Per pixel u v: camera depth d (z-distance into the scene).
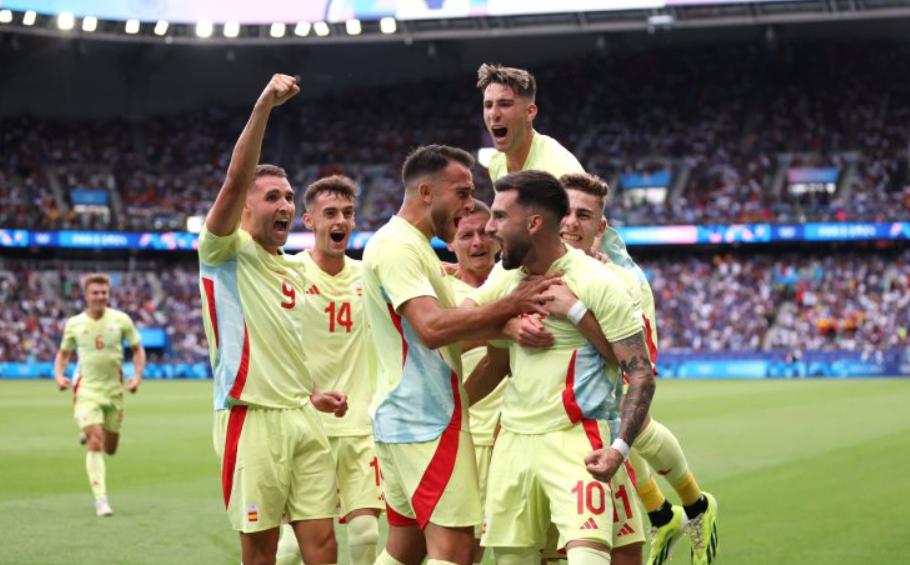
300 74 54.16
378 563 6.21
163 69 53.06
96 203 51.38
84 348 13.15
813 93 51.41
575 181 6.70
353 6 43.47
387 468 6.04
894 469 14.23
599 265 5.58
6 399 31.33
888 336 43.50
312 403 6.87
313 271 8.05
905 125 49.19
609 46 53.59
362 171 52.38
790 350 42.25
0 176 50.75
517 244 5.54
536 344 5.50
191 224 48.44
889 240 46.12
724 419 22.41
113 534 10.20
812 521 10.44
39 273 49.69
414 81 54.41
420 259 5.89
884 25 50.56
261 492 6.54
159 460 16.50
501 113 7.10
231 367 6.57
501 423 5.77
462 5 42.47
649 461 7.17
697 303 46.53
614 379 5.62
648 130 51.81
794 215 46.25
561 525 5.38
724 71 52.75
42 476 14.70
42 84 52.06
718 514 10.94
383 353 6.01
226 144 53.59
